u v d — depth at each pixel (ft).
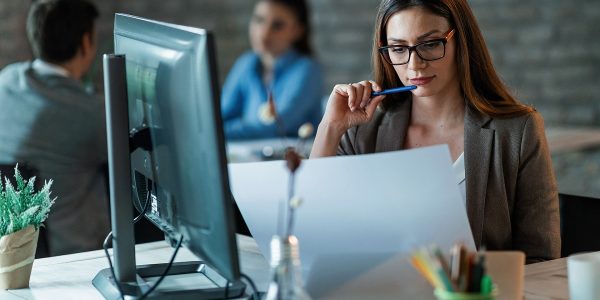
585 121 19.71
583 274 4.98
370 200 5.26
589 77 19.63
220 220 4.78
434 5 6.61
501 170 6.86
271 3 16.66
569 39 19.79
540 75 20.18
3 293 6.25
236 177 5.57
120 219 5.86
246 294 5.74
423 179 5.17
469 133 6.94
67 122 10.96
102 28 21.95
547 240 6.86
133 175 6.48
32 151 10.89
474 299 4.37
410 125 7.38
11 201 6.38
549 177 6.94
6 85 11.11
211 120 4.69
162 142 5.49
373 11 21.50
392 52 6.81
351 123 7.20
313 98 16.37
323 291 5.44
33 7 11.08
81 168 11.07
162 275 5.77
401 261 5.29
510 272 4.98
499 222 6.88
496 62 20.61
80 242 11.02
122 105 5.70
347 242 5.35
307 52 16.93
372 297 5.37
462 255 4.47
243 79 17.20
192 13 22.39
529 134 6.89
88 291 6.19
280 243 4.63
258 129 15.75
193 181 5.04
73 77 11.23
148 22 5.67
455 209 5.22
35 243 6.44
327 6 21.86
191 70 4.84
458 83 7.09
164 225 5.86
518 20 20.29
